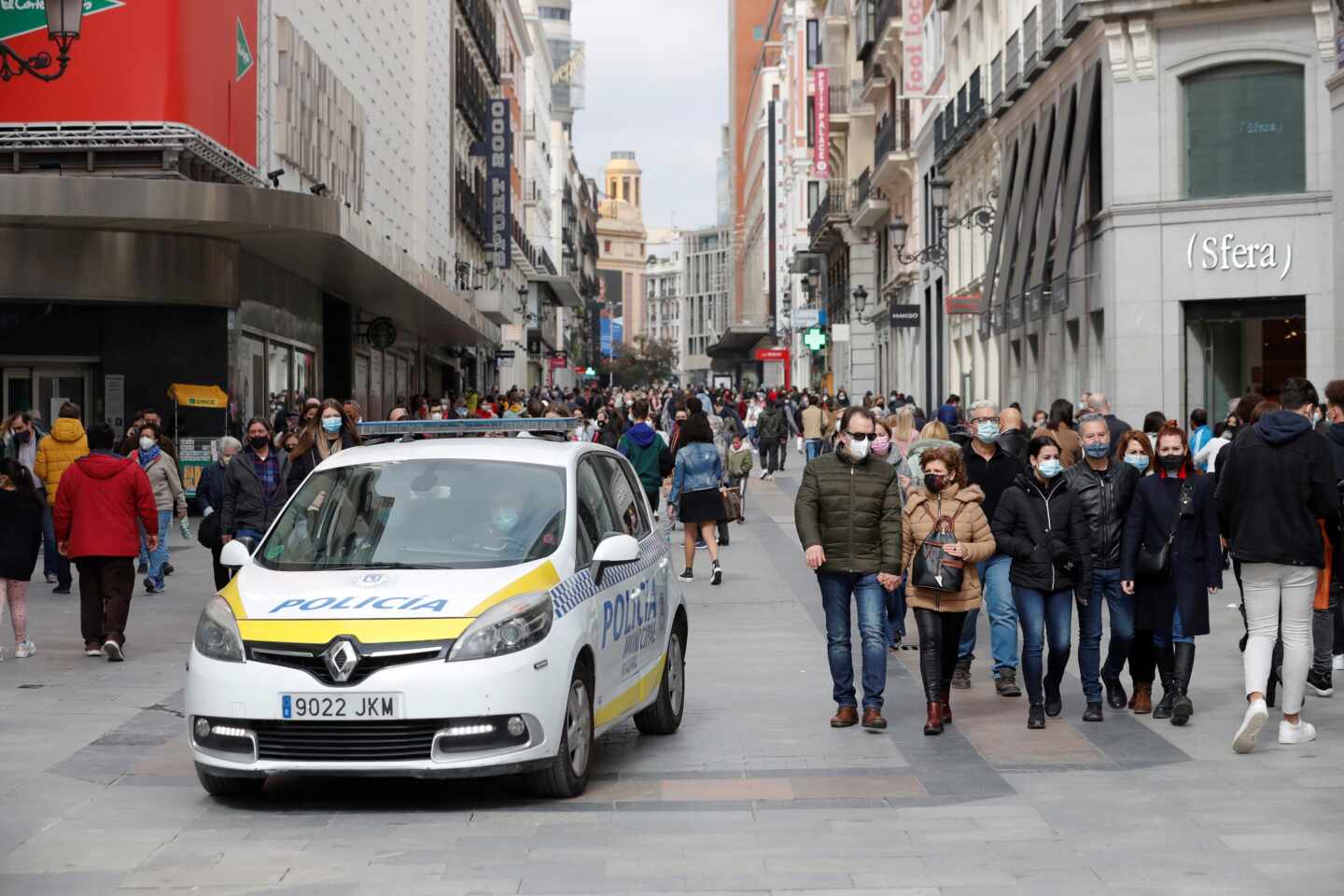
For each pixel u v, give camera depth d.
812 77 73.44
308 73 34.97
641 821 7.89
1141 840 7.40
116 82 26.11
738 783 8.84
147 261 26.69
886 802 8.34
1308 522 9.43
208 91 27.31
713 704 11.50
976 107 38.59
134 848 7.39
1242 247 26.64
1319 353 26.17
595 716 8.74
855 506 10.48
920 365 52.31
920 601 10.34
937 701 10.33
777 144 109.25
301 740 7.95
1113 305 27.56
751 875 6.82
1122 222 27.45
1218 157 26.94
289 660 7.98
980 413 12.57
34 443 19.50
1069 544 10.53
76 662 13.12
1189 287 27.03
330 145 37.53
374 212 45.25
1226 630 14.86
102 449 13.25
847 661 10.60
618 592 9.18
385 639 7.92
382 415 49.59
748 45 148.25
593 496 9.56
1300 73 26.36
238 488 14.47
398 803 8.36
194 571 20.22
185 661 13.20
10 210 24.30
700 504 19.08
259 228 26.08
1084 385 29.66
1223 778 8.77
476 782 8.86
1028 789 8.63
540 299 111.38
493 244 76.50
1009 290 34.16
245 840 7.55
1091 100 28.80
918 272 52.16
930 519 10.38
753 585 18.92
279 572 8.73
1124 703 11.20
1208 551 10.37
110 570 13.22
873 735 10.30
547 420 10.45
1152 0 26.58
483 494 9.12
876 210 59.03
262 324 31.64
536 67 106.50
